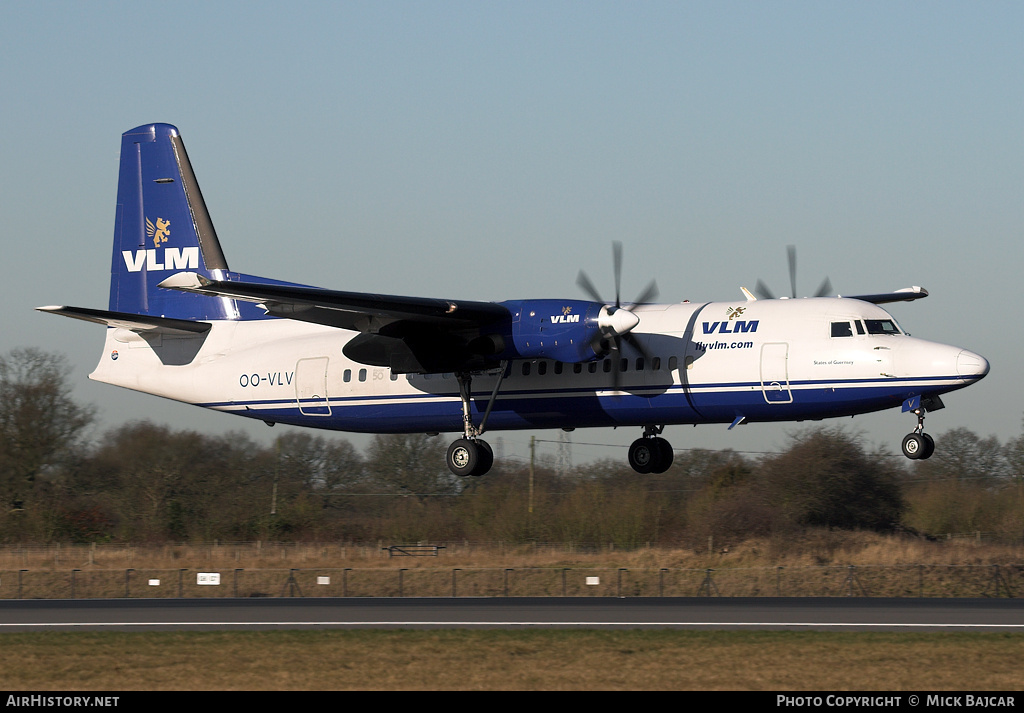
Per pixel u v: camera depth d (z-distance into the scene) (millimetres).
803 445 155125
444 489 196375
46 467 170500
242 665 63438
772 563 131625
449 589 114062
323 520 165750
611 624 75375
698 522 147875
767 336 95562
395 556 139875
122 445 172875
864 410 94125
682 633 71062
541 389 102438
